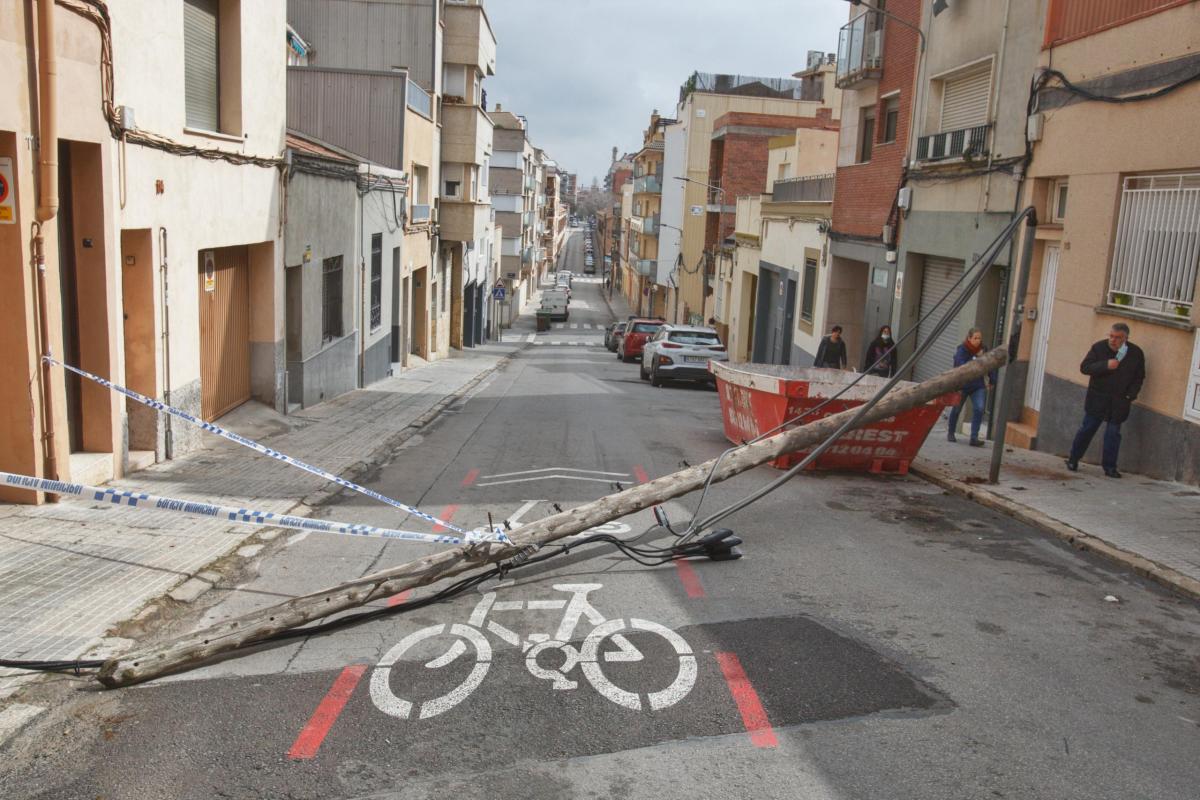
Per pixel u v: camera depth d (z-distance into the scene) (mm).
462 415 17375
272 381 14633
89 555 7023
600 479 10812
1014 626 6094
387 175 22719
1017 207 13609
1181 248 9867
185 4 11344
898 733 4668
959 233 15711
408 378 24359
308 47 29922
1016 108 13789
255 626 5547
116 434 9406
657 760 4410
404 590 6188
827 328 23625
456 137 33969
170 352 10672
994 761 4410
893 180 19391
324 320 18109
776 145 34438
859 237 21297
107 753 4441
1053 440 12133
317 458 11789
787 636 5875
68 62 8086
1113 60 11164
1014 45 13953
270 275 14297
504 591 6680
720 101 55250
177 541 7562
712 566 7281
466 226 33250
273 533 8070
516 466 11688
